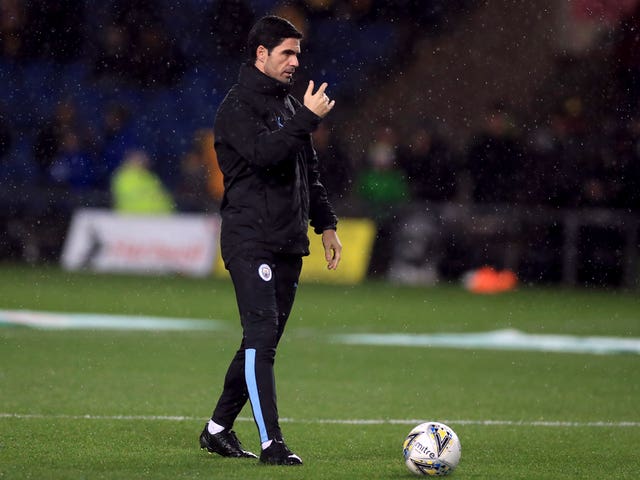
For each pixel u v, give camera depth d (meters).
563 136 82.50
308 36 94.12
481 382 35.84
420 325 54.22
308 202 21.58
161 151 93.00
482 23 91.56
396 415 28.70
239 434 25.00
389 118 91.56
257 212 20.70
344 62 93.88
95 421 25.88
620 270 78.81
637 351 45.22
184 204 86.50
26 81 92.56
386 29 93.94
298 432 25.41
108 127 92.81
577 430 26.62
